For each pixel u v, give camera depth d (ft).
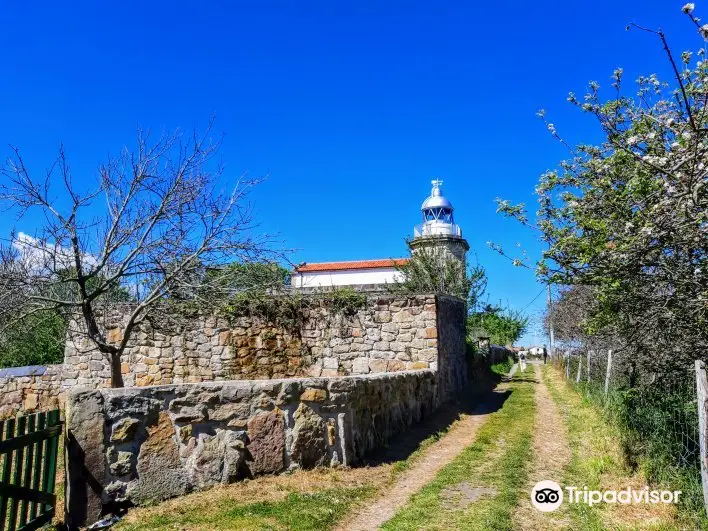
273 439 18.24
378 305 39.75
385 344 39.09
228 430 17.53
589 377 40.37
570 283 18.08
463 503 16.47
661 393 20.20
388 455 22.38
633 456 19.72
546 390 49.01
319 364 39.93
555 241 18.54
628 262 14.73
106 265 24.59
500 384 57.36
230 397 17.71
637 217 15.11
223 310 36.24
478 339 71.67
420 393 31.30
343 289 42.91
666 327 17.06
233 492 16.48
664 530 13.44
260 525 14.15
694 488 14.88
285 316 40.68
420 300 38.99
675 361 17.67
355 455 20.57
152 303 25.50
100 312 32.91
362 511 15.94
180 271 23.82
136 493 15.58
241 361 40.37
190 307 28.86
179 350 41.04
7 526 13.48
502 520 14.69
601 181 17.12
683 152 12.14
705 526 13.00
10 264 23.50
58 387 41.32
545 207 19.31
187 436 16.79
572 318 45.11
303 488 17.10
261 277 27.09
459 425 30.86
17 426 14.14
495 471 19.99
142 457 15.88
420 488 18.21
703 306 14.26
